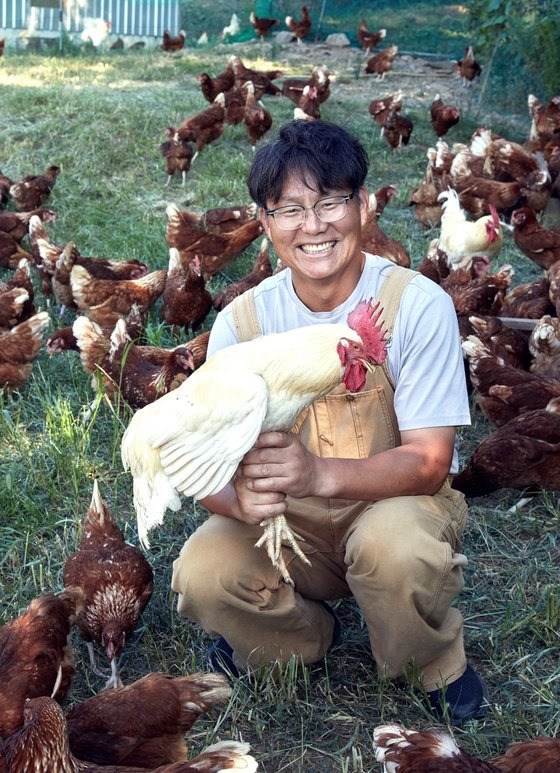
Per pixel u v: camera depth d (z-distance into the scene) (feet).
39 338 10.41
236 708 6.25
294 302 6.10
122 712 5.86
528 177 17.19
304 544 6.13
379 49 34.53
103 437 9.55
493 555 7.83
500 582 7.49
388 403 6.04
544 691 6.38
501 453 8.34
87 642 7.03
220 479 5.13
